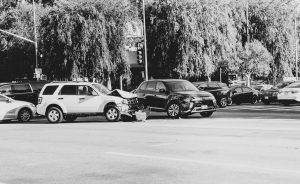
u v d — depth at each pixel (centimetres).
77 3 3722
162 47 3975
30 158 1111
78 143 1360
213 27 3934
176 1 3934
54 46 3722
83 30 3650
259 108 2942
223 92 3234
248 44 4578
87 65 3725
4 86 2906
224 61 4059
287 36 4825
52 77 3853
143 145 1271
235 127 1684
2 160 1093
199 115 2456
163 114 2603
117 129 1750
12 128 1994
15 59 4469
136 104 2192
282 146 1173
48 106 2255
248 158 1009
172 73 4031
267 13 4784
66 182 831
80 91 2225
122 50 3838
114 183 808
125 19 3834
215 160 996
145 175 866
